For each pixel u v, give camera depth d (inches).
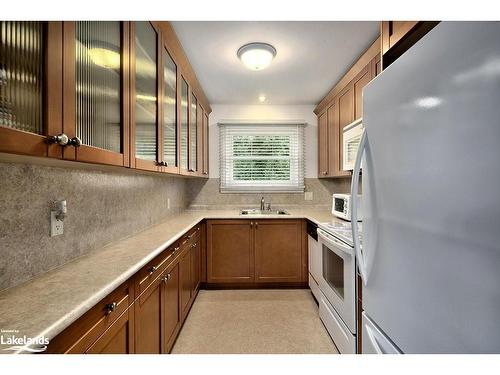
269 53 83.8
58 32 33.3
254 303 107.2
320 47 85.4
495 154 22.2
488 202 22.9
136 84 55.6
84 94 39.3
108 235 63.8
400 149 34.5
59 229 47.5
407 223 33.2
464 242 25.2
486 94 23.0
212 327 88.0
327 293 85.0
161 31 67.6
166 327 66.5
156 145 65.5
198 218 112.2
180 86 85.7
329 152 124.0
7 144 26.4
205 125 134.5
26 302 32.8
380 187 39.2
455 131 26.0
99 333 36.5
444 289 27.5
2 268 36.7
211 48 85.7
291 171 145.9
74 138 35.0
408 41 45.2
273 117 146.0
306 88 121.6
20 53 29.0
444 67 27.2
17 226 39.2
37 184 43.1
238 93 128.0
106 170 61.1
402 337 34.4
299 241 122.4
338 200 111.3
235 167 146.3
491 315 22.8
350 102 100.1
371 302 42.2
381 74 39.0
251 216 122.3
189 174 99.0
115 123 47.9
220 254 122.4
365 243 43.9
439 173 28.0
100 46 43.4
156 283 58.9
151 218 92.3
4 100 27.3
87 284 38.5
